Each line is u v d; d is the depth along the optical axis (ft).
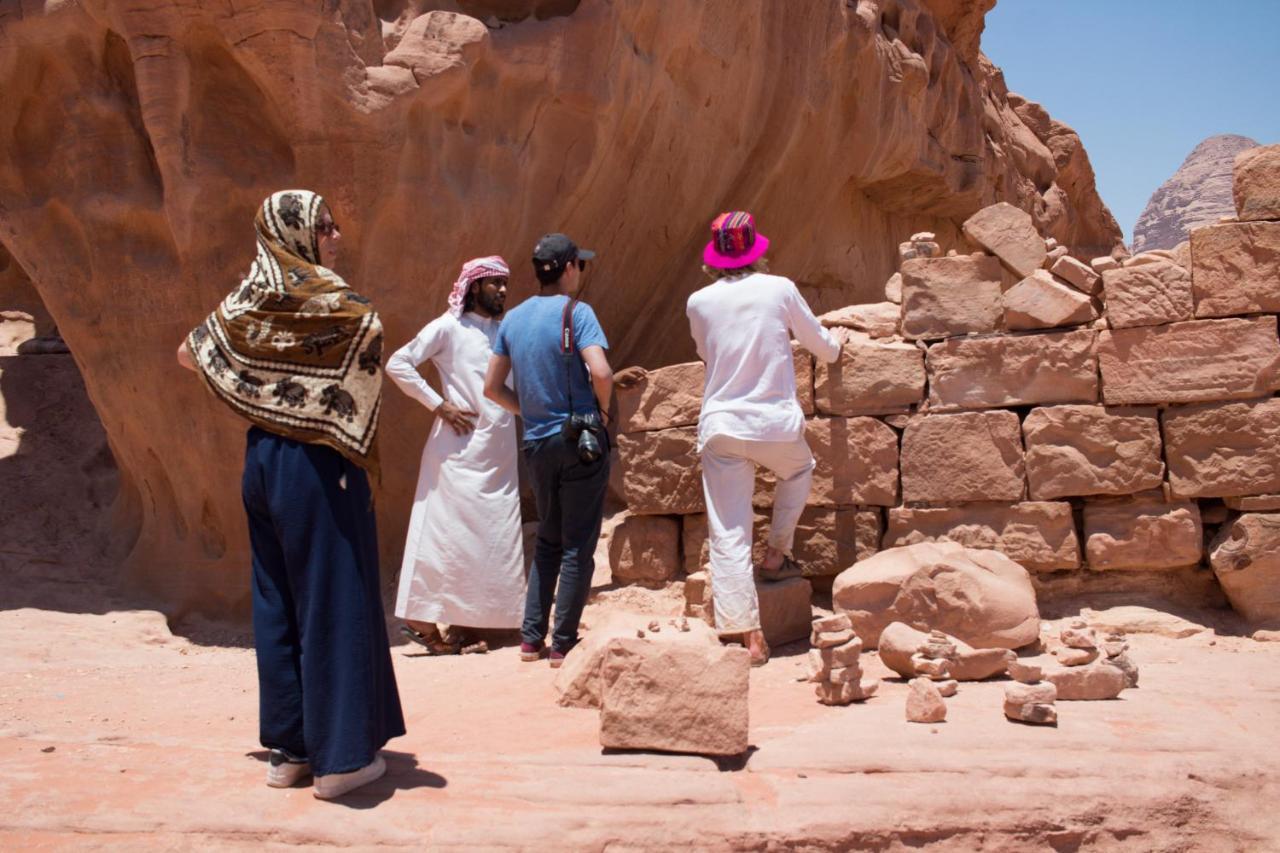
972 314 16.98
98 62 18.42
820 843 9.61
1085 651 12.88
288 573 10.08
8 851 9.06
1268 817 10.14
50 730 12.36
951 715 12.04
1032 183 49.60
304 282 10.09
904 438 16.93
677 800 9.95
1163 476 16.08
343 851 9.23
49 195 19.36
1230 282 15.76
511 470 17.40
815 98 27.12
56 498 23.08
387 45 18.48
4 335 28.76
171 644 19.01
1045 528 16.29
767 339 14.99
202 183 17.95
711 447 15.05
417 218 18.89
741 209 27.20
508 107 19.93
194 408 19.76
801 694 13.35
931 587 14.69
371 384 10.20
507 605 17.10
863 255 34.35
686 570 18.28
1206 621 15.97
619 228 23.62
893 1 30.96
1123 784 10.25
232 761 11.12
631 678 11.10
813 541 17.30
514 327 15.90
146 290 19.20
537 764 10.87
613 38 20.21
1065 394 16.39
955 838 9.81
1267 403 15.62
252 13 16.79
